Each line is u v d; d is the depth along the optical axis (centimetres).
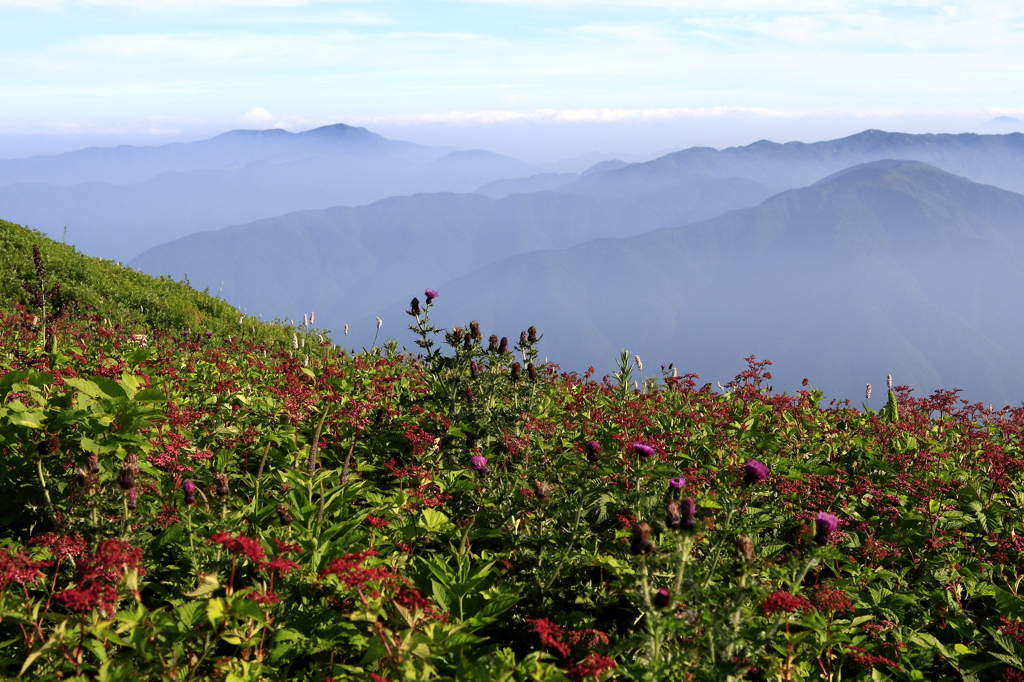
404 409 845
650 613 357
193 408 677
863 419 1007
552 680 345
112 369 699
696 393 973
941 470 798
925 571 581
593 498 561
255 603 342
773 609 372
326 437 693
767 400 946
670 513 407
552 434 774
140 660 350
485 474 650
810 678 434
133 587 344
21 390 520
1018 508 704
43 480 450
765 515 614
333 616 391
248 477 604
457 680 338
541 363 1030
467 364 805
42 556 393
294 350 1194
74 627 349
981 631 514
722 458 733
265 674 363
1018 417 999
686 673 371
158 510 487
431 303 808
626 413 808
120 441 464
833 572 565
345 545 459
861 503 695
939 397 1034
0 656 366
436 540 545
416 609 363
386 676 350
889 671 465
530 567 492
